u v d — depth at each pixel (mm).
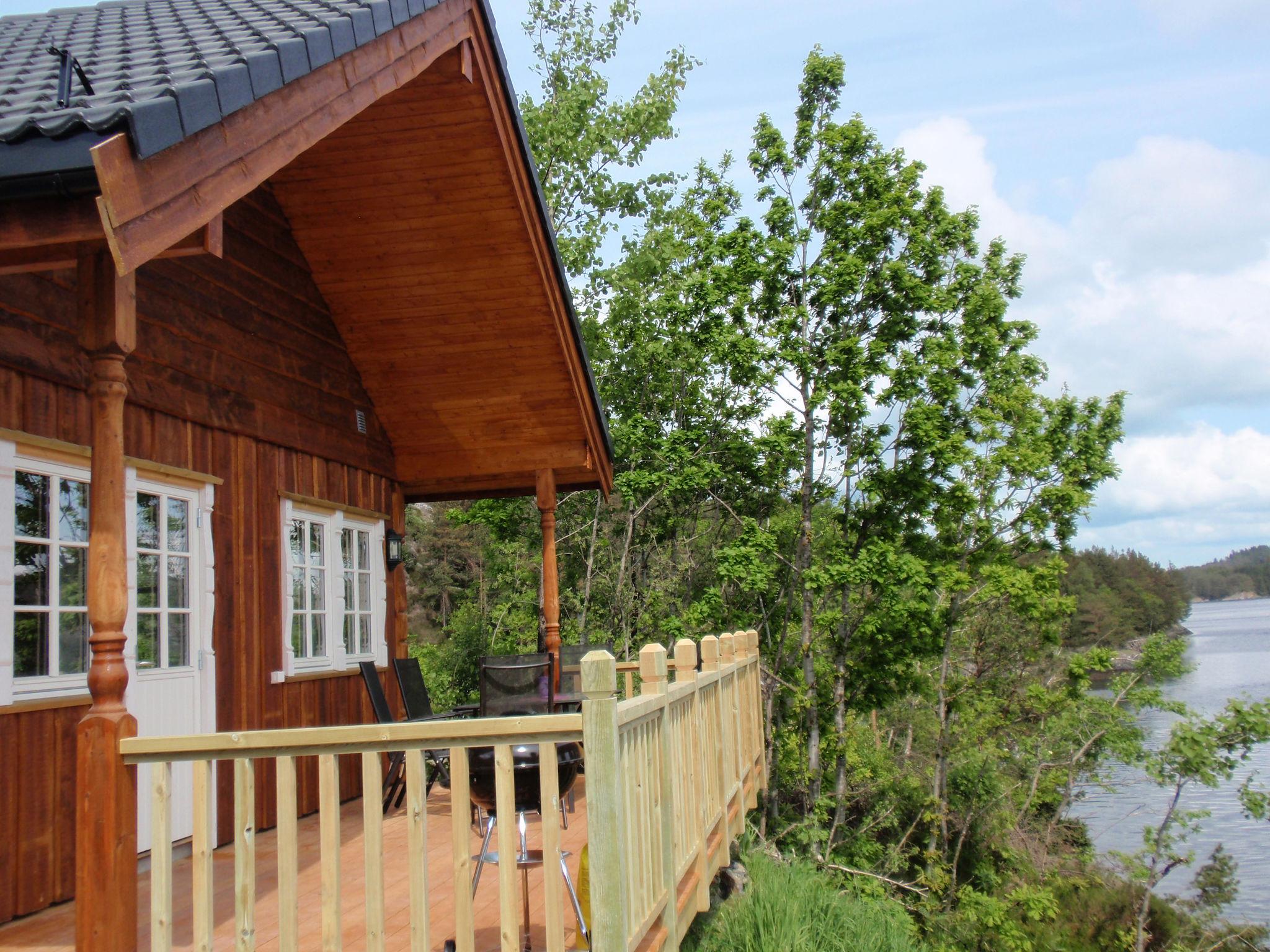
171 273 6672
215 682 6883
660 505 21922
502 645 22656
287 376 8234
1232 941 20625
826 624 19703
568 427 10258
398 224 8469
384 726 3414
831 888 10109
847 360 18453
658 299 21016
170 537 6559
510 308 9164
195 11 6285
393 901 5277
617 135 22688
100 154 3125
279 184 8156
